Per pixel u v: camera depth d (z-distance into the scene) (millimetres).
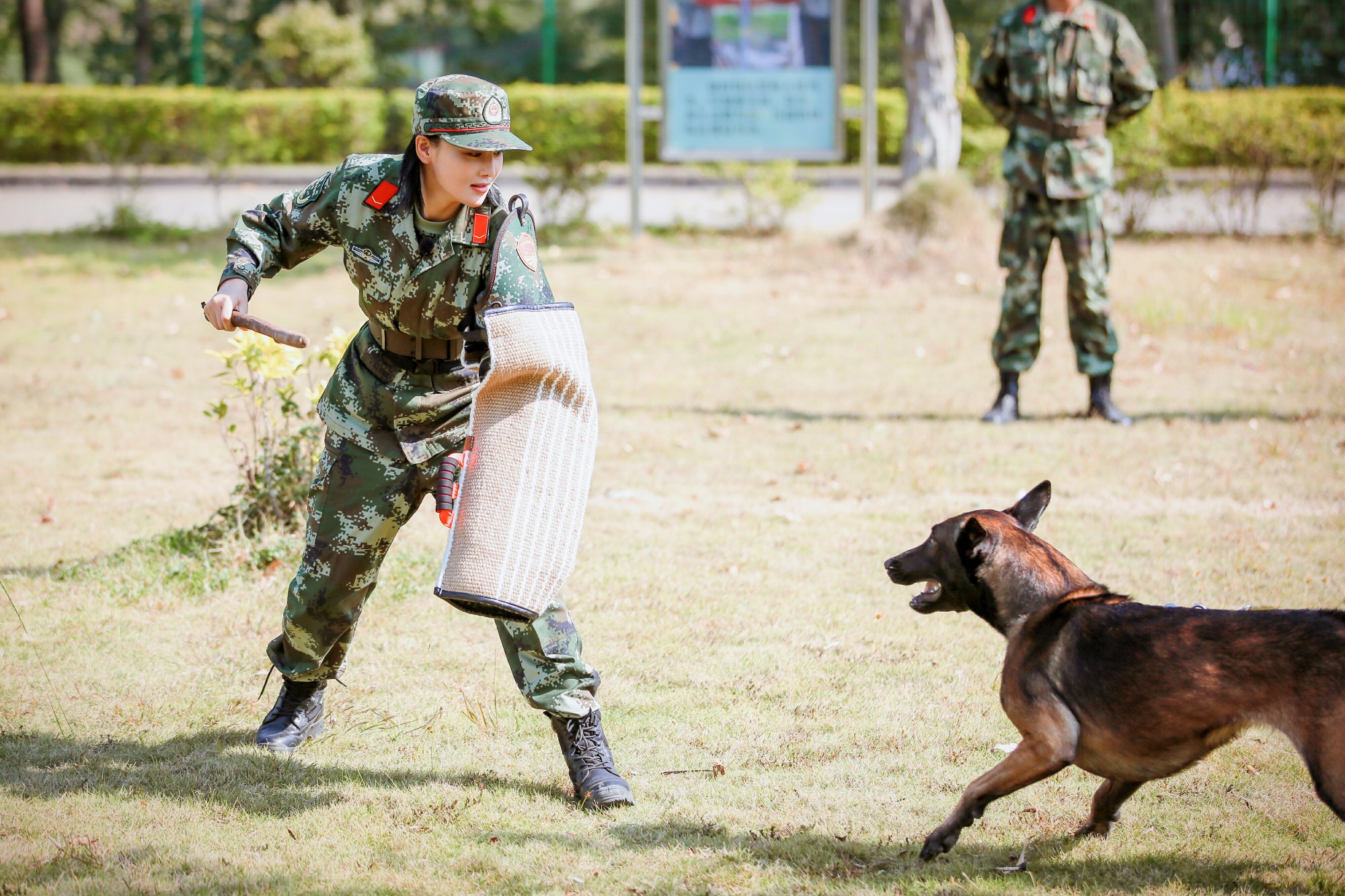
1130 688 3744
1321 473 8805
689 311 14836
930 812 4457
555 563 4168
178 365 12188
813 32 19281
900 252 17203
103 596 6496
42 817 4324
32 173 28453
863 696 5461
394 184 4156
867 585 6855
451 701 5402
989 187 21328
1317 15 30781
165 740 5008
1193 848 4191
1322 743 3467
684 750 4961
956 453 9461
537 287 4324
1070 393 11500
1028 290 10312
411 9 43188
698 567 7105
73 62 46594
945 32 18969
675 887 3900
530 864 4051
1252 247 18766
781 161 20172
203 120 28484
